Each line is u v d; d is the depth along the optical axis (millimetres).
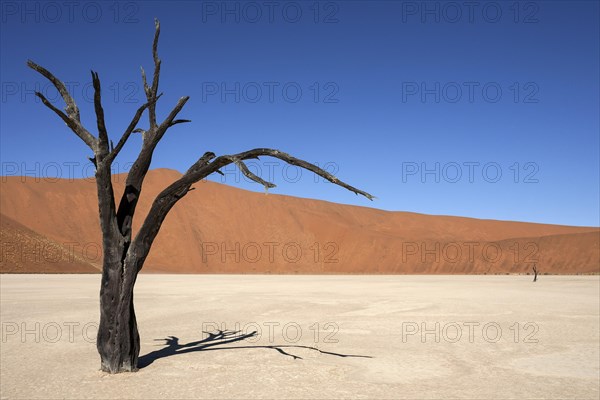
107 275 9734
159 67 9664
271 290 35250
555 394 8516
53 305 22812
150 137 9820
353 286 41438
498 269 100312
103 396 8109
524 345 13164
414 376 9680
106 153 9484
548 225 142000
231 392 8391
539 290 36656
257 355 11477
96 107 9125
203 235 101500
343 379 9352
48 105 9141
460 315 19953
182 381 9078
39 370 9938
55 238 90438
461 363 10906
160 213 9727
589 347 12922
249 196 113625
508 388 8867
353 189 9570
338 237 105875
